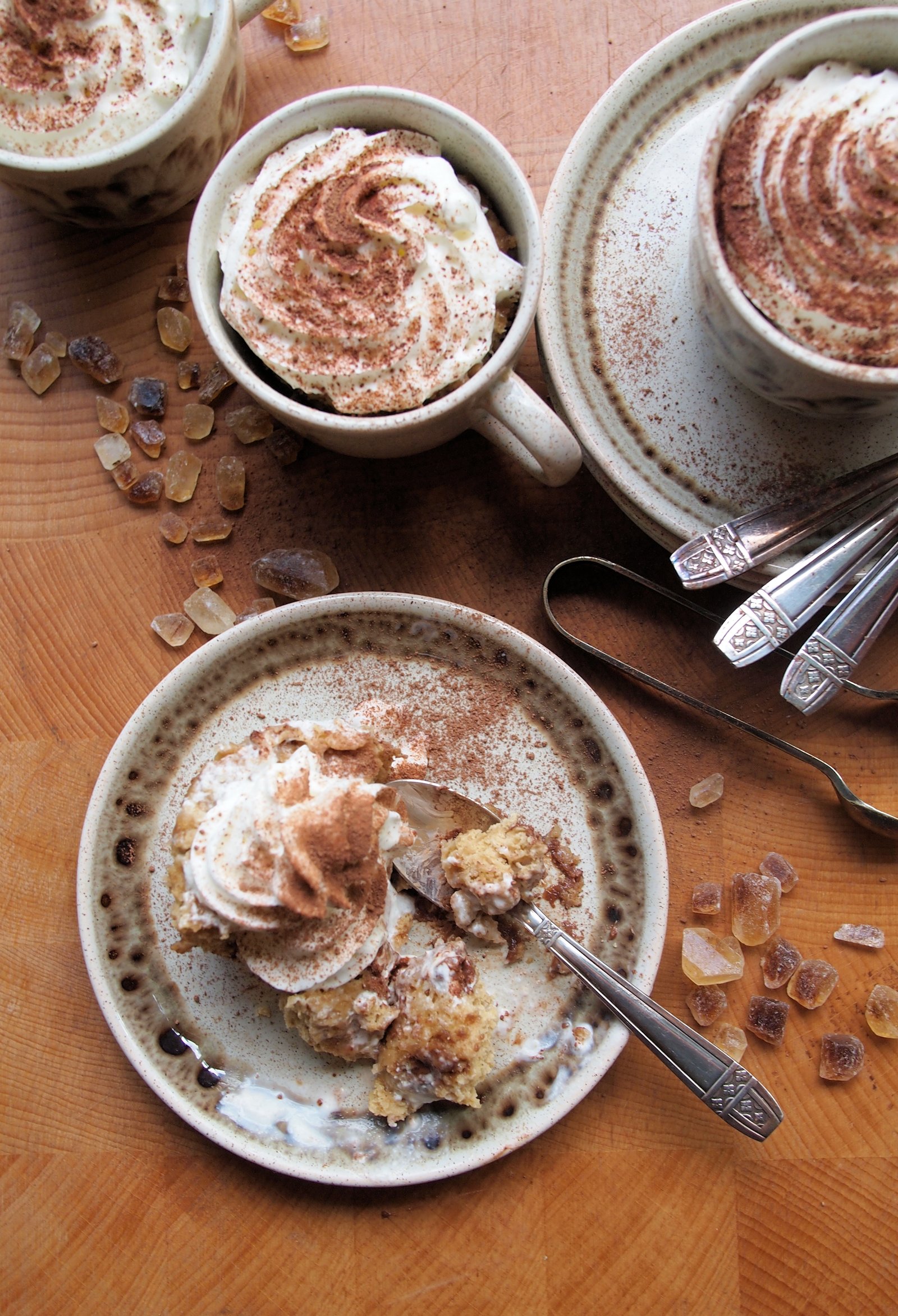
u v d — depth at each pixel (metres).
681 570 0.41
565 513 0.44
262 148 0.40
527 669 0.42
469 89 0.44
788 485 0.42
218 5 0.40
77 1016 0.43
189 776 0.42
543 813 0.42
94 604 0.44
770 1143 0.43
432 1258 0.42
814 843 0.43
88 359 0.44
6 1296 0.42
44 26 0.40
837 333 0.38
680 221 0.42
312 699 0.43
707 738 0.44
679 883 0.43
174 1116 0.43
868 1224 0.42
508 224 0.40
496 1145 0.41
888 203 0.38
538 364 0.44
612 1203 0.42
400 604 0.41
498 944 0.42
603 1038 0.41
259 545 0.44
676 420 0.42
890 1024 0.43
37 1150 0.43
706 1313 0.42
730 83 0.42
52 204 0.41
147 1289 0.42
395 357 0.39
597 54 0.44
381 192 0.39
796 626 0.41
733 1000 0.43
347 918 0.40
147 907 0.42
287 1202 0.42
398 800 0.41
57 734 0.44
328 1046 0.41
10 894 0.43
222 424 0.44
